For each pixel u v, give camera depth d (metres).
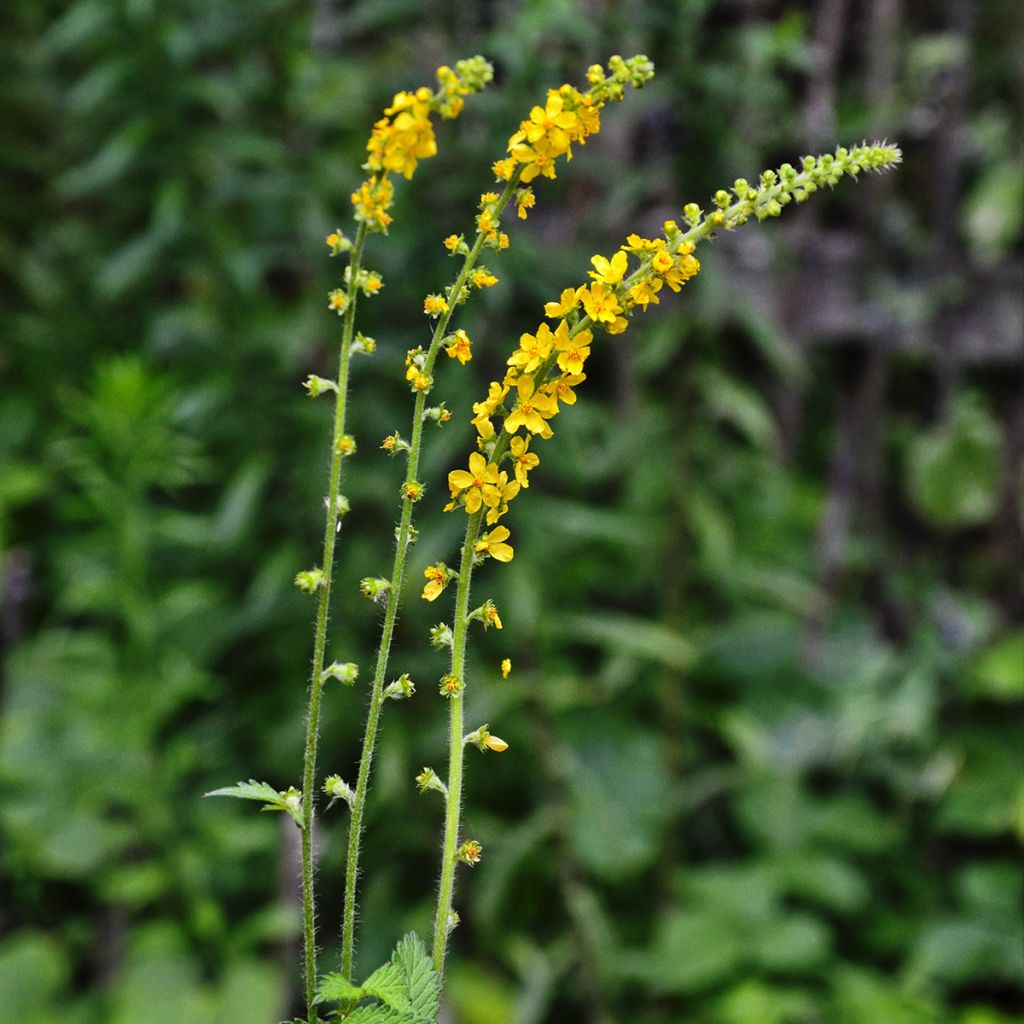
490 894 2.96
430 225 2.95
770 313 4.07
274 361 3.33
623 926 3.43
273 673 3.49
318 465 3.21
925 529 4.68
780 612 4.06
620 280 0.96
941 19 4.42
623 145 3.47
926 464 4.32
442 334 0.97
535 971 3.07
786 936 3.15
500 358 3.05
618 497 3.54
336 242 0.95
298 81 3.31
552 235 3.50
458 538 3.02
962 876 3.48
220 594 3.41
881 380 4.32
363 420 3.15
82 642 3.11
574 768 3.13
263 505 3.45
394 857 3.25
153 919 3.33
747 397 3.22
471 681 3.11
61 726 3.13
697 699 3.85
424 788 0.98
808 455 4.83
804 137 3.64
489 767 3.29
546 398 0.96
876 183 4.03
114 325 3.84
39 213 4.05
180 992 2.88
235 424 3.31
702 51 3.16
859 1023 3.00
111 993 2.98
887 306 4.11
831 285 4.13
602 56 3.05
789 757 3.75
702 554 3.51
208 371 3.46
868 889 3.61
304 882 0.94
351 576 3.14
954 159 4.17
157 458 2.96
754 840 3.55
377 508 3.23
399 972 0.95
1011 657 3.71
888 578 4.48
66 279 3.88
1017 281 4.11
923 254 4.24
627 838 3.17
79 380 3.79
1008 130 4.26
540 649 3.16
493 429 0.98
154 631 3.01
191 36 3.23
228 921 3.27
